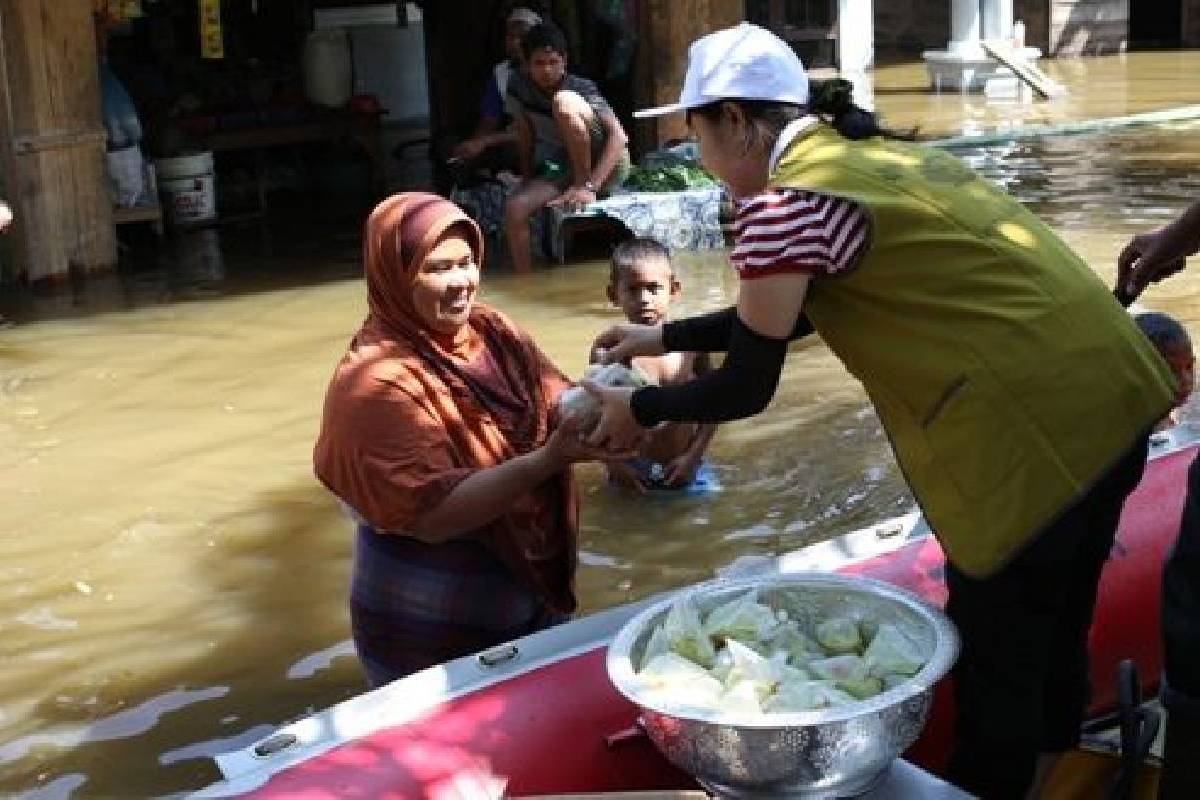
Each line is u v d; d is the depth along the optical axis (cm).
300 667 433
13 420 661
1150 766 317
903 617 287
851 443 586
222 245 1050
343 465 337
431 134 1330
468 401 343
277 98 1205
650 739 291
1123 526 378
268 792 279
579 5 1093
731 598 297
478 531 346
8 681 429
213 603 474
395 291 340
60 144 933
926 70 1873
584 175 938
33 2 912
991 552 269
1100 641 358
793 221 264
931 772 329
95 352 769
